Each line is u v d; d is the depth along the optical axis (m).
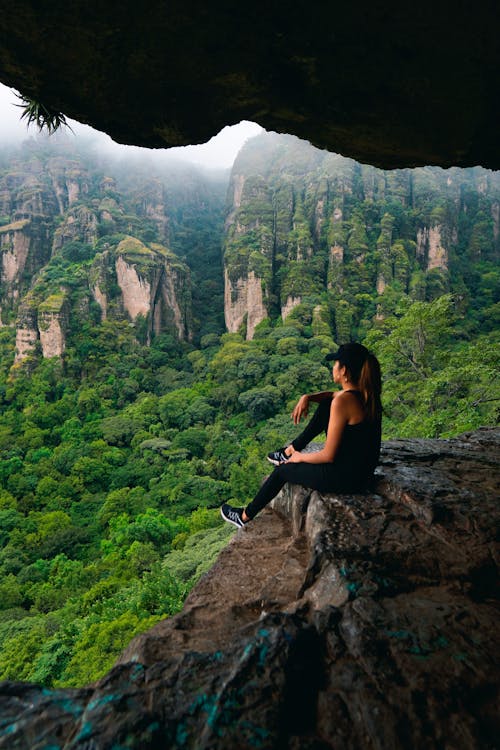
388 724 1.17
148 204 96.88
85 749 1.03
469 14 3.37
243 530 3.03
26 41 3.47
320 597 1.88
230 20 3.44
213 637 1.79
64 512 30.72
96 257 62.97
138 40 3.51
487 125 4.71
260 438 39.88
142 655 1.61
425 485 2.87
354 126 4.89
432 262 66.25
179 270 67.88
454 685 1.31
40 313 54.28
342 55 3.84
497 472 3.34
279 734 1.14
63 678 10.72
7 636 15.94
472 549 2.21
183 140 4.79
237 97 4.32
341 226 66.50
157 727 1.10
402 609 1.70
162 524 24.64
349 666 1.40
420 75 4.02
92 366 55.34
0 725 1.16
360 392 2.48
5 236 69.25
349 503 2.64
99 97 4.10
